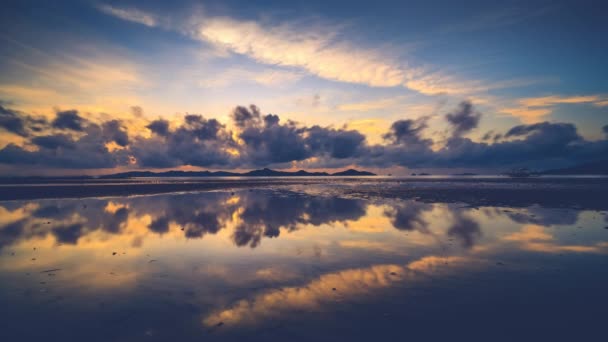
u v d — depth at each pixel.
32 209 20.75
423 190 41.12
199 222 16.11
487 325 5.32
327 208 21.59
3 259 9.51
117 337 5.03
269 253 10.20
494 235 12.56
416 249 10.52
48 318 5.66
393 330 5.17
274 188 49.09
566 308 5.97
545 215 17.45
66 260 9.43
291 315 5.77
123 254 10.11
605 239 11.70
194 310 6.00
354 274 8.05
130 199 28.08
